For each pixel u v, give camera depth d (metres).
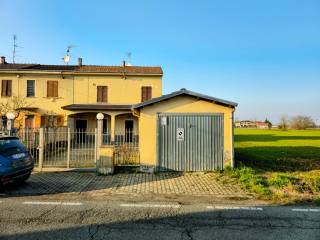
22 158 8.67
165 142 11.99
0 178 7.85
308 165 14.43
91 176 10.81
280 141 33.84
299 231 5.39
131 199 7.67
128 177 10.73
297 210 6.73
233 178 10.47
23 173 8.63
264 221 5.95
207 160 12.00
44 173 11.21
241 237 5.08
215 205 7.12
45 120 27.70
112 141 17.11
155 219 6.03
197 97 12.04
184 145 12.02
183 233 5.24
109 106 26.69
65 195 8.02
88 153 13.23
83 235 5.10
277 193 8.26
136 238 4.99
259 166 13.70
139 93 28.44
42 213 6.36
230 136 12.07
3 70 27.31
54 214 6.29
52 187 8.95
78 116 28.06
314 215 6.36
